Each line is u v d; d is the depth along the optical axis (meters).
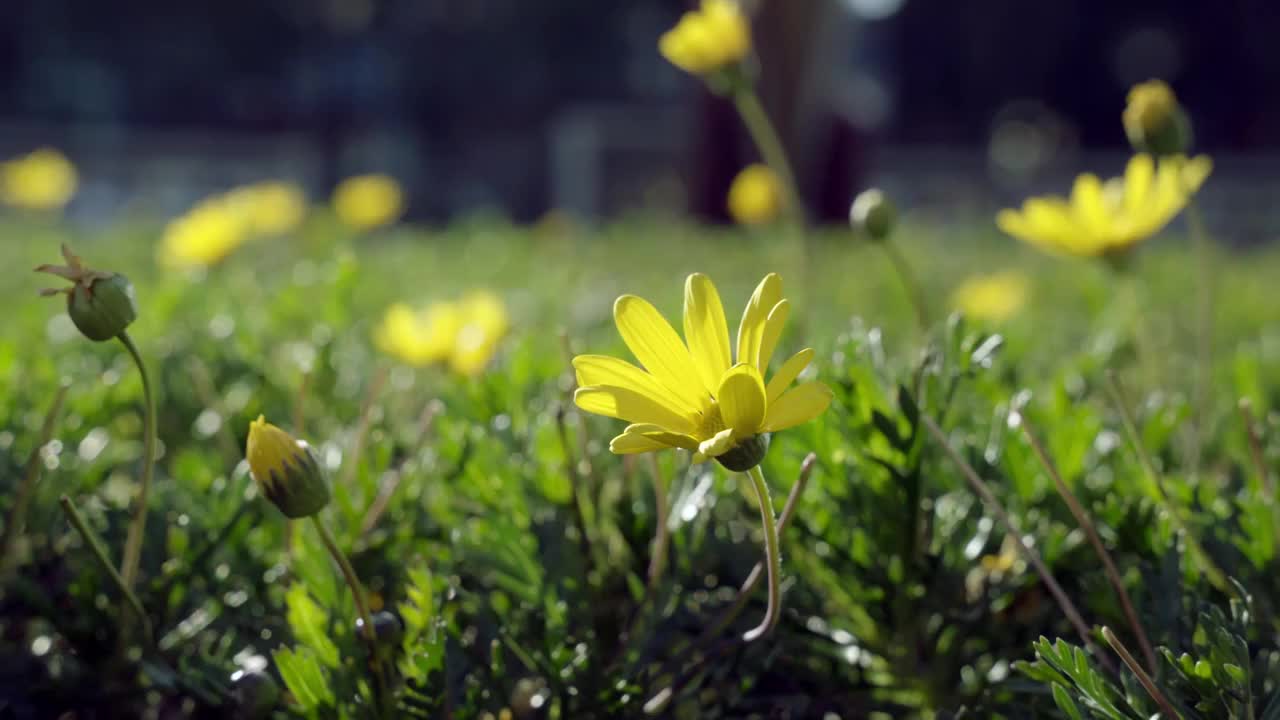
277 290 0.96
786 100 2.46
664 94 12.52
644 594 0.49
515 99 12.35
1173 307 1.39
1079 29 11.38
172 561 0.51
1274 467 0.56
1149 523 0.50
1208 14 10.90
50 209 2.43
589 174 6.23
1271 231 4.81
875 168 5.98
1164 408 0.57
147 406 0.49
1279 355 0.79
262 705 0.46
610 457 0.55
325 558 0.49
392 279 1.44
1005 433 0.53
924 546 0.51
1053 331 1.04
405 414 0.66
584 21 12.26
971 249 2.40
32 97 11.90
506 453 0.53
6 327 0.88
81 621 0.50
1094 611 0.49
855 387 0.50
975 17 11.54
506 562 0.50
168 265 1.03
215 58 12.28
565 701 0.47
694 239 2.37
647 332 0.44
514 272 1.64
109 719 0.50
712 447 0.42
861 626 0.50
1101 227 0.62
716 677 0.48
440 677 0.46
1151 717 0.43
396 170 11.42
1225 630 0.44
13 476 0.54
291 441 0.46
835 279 1.62
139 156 7.15
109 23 12.02
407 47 12.22
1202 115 11.20
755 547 0.52
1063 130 11.54
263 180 7.70
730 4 0.79
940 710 0.48
